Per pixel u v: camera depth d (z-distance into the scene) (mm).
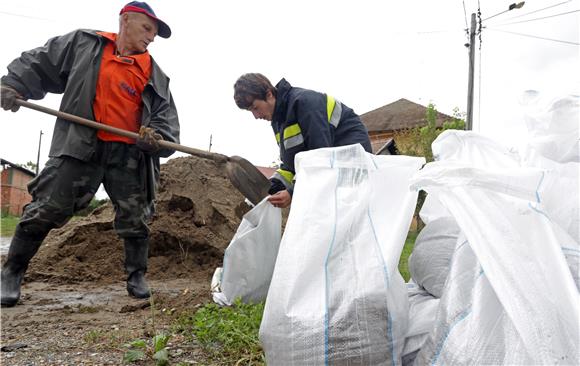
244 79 3199
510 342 1488
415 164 2158
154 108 3891
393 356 1767
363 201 2068
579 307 1424
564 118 1938
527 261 1557
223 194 6559
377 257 1895
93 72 3635
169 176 6555
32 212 3551
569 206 1893
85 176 3654
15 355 2334
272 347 1790
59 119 3631
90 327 2906
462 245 1815
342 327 1726
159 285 4953
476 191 1751
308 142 3029
